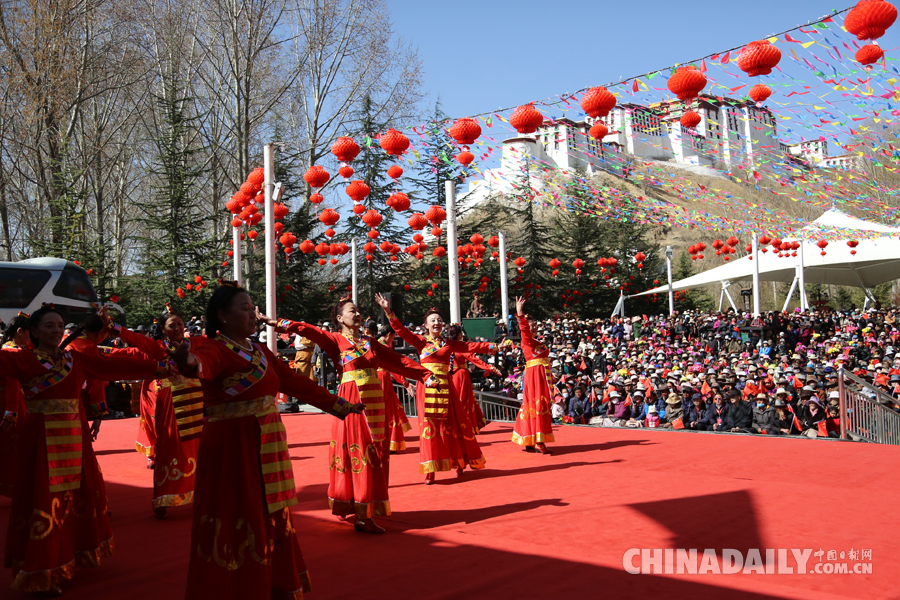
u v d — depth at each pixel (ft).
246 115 95.04
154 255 95.45
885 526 16.44
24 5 83.15
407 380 42.52
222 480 10.49
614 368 63.77
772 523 16.75
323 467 24.14
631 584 12.66
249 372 10.82
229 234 99.81
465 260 73.05
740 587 12.53
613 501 19.04
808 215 91.35
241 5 95.96
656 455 26.02
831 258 91.81
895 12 19.17
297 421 36.83
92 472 13.52
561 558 14.19
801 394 36.40
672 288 117.39
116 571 13.57
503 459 26.27
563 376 51.01
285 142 113.19
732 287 216.13
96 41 93.25
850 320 92.32
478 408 32.58
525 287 137.08
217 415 10.75
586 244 148.15
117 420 38.47
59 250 85.30
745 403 38.86
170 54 99.25
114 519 17.72
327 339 17.48
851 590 12.48
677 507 18.29
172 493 17.66
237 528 10.36
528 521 17.16
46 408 12.82
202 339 10.79
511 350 63.26
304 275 116.67
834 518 17.17
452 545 15.16
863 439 31.63
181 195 97.09
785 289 207.72
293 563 11.12
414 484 22.16
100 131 96.58
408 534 16.16
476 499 19.75
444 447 22.33
